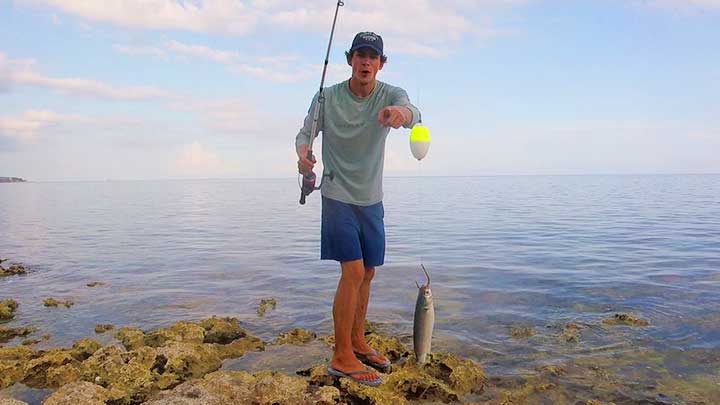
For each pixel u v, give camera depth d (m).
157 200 57.72
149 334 6.86
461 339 6.74
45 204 49.41
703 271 11.30
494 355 6.15
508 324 7.45
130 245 17.67
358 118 4.61
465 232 20.23
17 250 16.75
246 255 15.04
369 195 4.80
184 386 4.84
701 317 7.61
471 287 10.09
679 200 40.50
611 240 17.00
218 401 4.53
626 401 4.89
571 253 14.35
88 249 16.75
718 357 6.00
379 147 4.78
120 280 11.44
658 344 6.48
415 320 4.69
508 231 20.27
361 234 4.88
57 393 4.81
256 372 5.56
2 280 11.66
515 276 11.15
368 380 4.86
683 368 5.69
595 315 7.89
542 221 24.45
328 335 6.89
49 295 9.98
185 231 22.44
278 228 23.72
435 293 9.58
